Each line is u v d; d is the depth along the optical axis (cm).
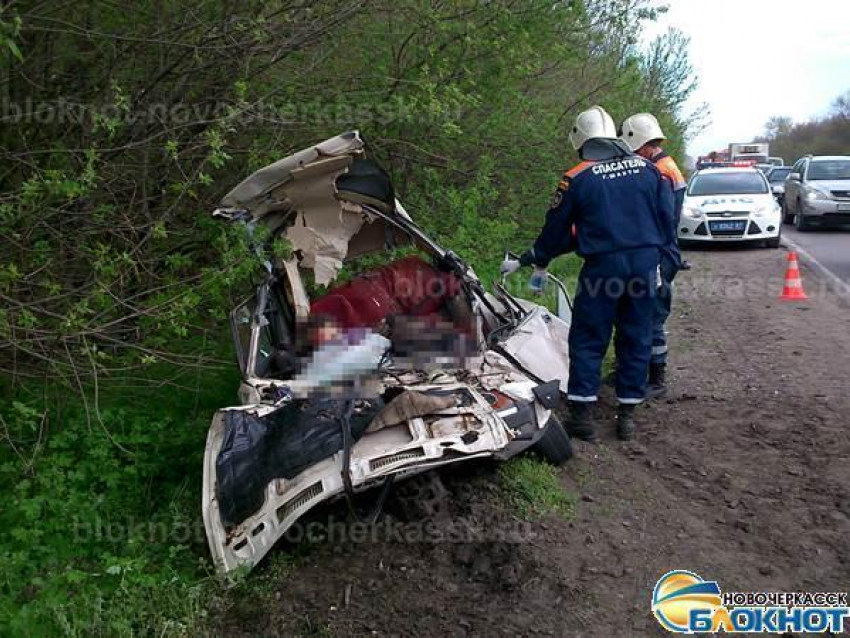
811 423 571
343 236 539
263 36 532
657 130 623
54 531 443
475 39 668
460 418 404
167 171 544
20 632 368
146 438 507
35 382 529
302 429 404
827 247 1603
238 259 484
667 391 659
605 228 520
